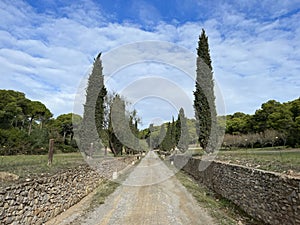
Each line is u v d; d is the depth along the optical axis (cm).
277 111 3008
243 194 671
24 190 467
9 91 3638
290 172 510
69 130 3416
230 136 2731
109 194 888
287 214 459
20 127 3378
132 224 542
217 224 542
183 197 830
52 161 881
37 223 513
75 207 713
